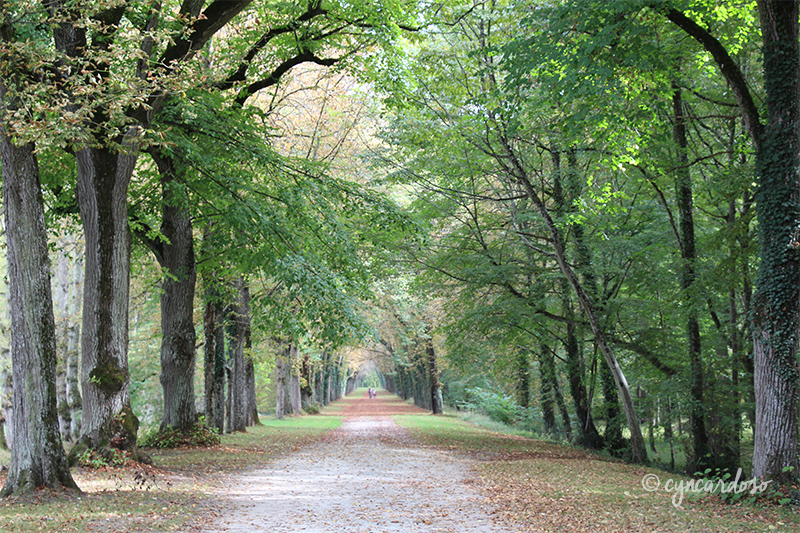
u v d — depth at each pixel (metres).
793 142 9.74
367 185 20.66
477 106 16.69
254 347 29.86
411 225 16.23
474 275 20.11
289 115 24.25
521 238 19.70
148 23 11.02
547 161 21.22
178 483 10.72
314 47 16.09
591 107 11.62
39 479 8.52
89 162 11.70
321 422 33.97
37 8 8.25
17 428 8.58
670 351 18.56
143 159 16.56
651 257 18.34
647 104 12.49
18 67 8.30
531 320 20.14
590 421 22.38
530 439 24.98
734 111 15.04
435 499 9.92
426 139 18.41
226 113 13.98
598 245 18.67
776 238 9.83
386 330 44.56
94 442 11.62
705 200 17.98
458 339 22.16
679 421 18.62
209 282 18.84
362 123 24.97
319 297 13.55
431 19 16.14
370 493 10.48
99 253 11.85
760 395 9.89
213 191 14.35
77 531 6.69
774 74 9.88
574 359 22.50
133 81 8.44
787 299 9.66
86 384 11.80
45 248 8.86
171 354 16.45
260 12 15.71
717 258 16.81
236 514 8.44
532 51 11.02
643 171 15.98
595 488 10.87
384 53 15.95
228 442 18.80
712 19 11.77
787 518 8.22
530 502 9.50
